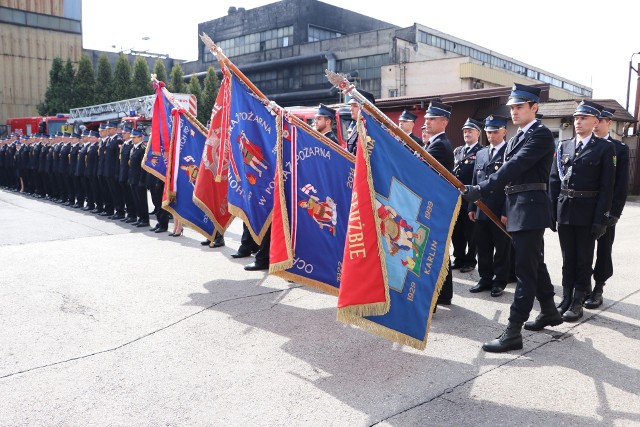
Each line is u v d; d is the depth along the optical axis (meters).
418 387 3.53
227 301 5.36
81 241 8.39
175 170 6.95
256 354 4.05
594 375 3.73
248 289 5.80
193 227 7.07
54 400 3.30
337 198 4.82
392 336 3.64
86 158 11.52
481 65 32.78
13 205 12.92
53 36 42.59
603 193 4.84
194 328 4.59
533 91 4.24
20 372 3.69
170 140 7.04
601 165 4.90
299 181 4.73
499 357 4.05
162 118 7.68
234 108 5.57
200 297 5.48
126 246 8.04
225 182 6.40
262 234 5.60
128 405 3.25
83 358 3.93
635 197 19.34
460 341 4.39
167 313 4.96
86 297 5.41
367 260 3.53
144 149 9.66
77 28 43.81
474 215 6.01
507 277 5.82
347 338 4.41
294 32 46.50
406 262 3.75
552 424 3.07
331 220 4.80
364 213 3.55
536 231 4.13
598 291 5.41
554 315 4.58
